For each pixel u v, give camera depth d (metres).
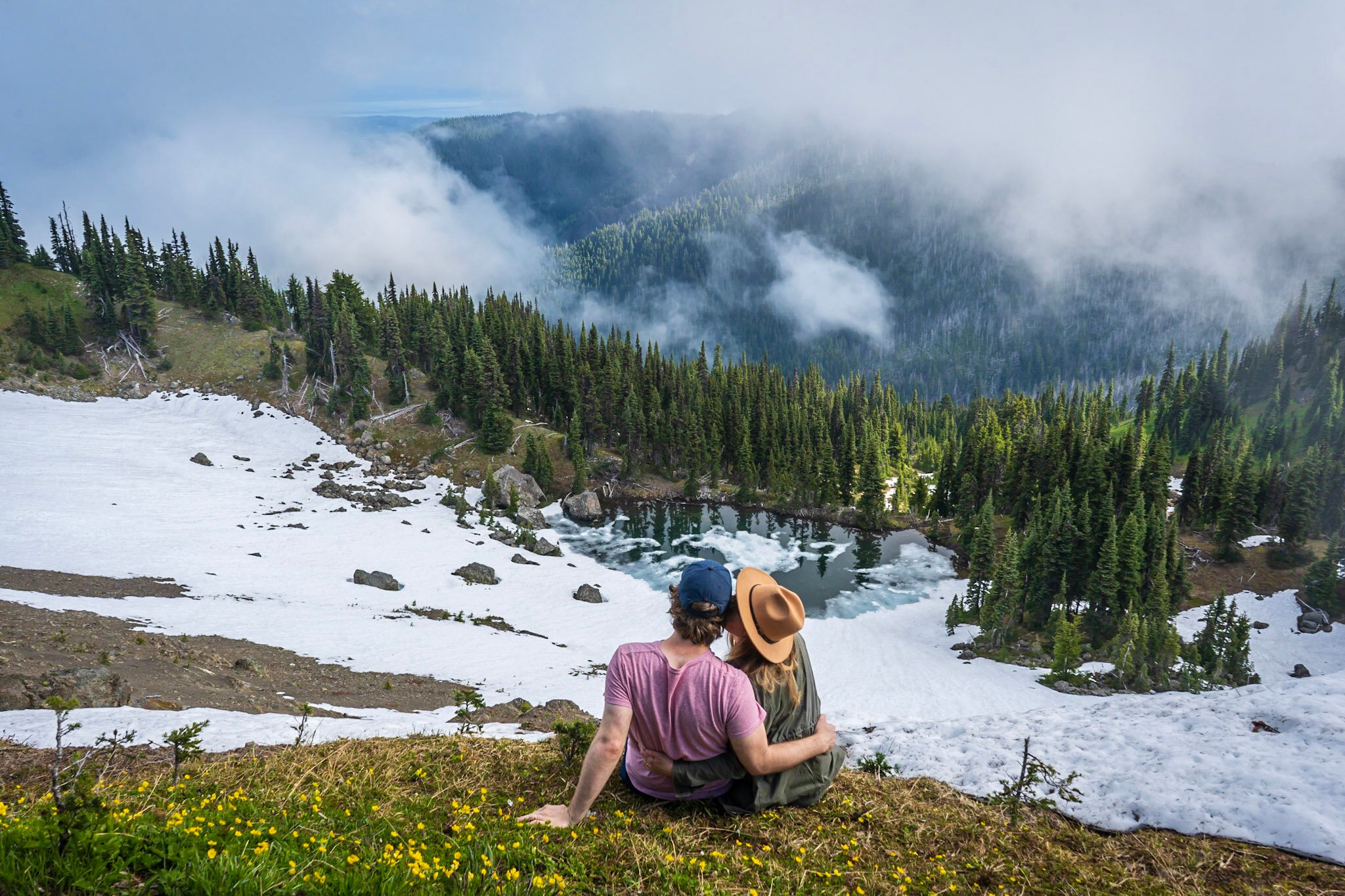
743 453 125.56
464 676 41.94
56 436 100.81
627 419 127.38
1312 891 4.27
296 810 4.98
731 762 4.71
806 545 106.25
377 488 101.94
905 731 8.55
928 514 119.06
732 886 4.02
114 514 74.69
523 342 144.00
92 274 133.38
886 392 194.75
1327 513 107.12
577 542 100.12
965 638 75.56
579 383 134.12
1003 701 59.19
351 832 4.48
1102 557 76.69
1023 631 77.88
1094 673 65.88
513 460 118.06
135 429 110.06
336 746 8.45
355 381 119.38
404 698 33.59
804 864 4.46
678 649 4.55
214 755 8.79
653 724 4.52
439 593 68.62
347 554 75.94
